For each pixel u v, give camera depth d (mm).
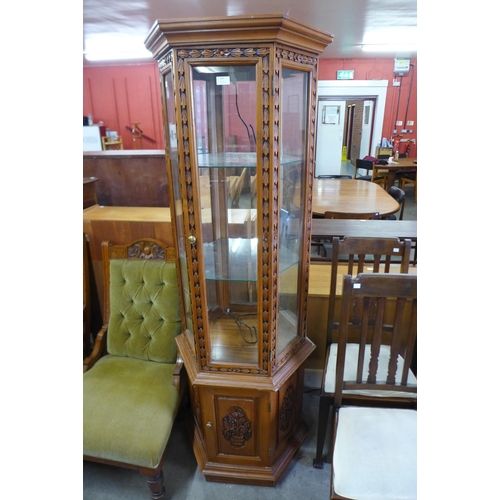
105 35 3814
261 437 1337
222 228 1119
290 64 917
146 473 1254
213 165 1027
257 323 1159
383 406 1357
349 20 3391
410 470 1007
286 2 2857
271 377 1203
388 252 1496
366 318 1164
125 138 5648
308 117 1063
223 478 1425
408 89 5680
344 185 3828
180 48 881
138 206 1930
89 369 1593
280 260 1112
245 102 948
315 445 1605
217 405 1295
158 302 1564
